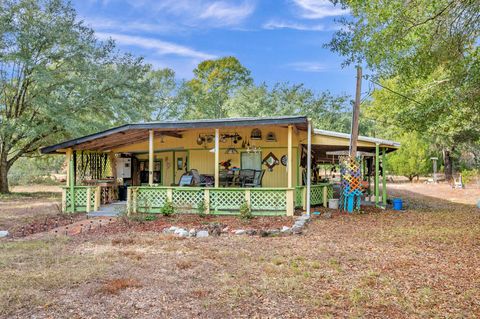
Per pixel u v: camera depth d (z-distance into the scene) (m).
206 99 37.75
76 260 5.55
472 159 28.67
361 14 7.88
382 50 7.66
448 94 10.84
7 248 6.46
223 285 4.33
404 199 16.58
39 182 29.02
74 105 18.84
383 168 12.91
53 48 18.73
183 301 3.84
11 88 18.53
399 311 3.55
